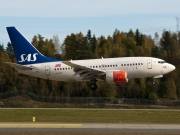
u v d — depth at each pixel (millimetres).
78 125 91188
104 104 197375
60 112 138250
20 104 191500
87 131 77375
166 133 74312
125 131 77875
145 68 141000
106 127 86250
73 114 132250
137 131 77875
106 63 143875
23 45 153625
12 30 154250
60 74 149250
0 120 108938
